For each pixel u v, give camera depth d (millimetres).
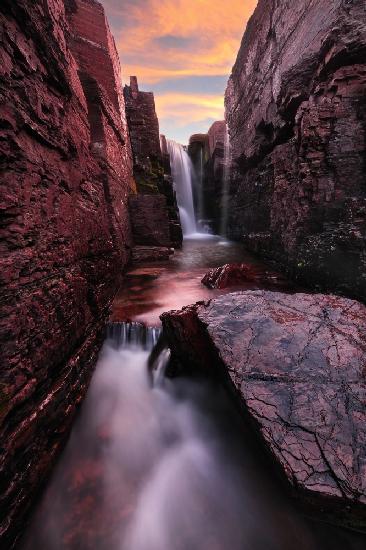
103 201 6996
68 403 3576
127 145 13727
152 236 13281
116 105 10297
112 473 3459
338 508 2426
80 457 3656
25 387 2594
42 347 2984
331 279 6855
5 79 2562
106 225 7039
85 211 5090
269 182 12742
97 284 5512
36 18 3104
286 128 10898
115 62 11078
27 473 2586
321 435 2773
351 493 2344
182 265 12203
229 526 2889
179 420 4375
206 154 25250
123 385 5051
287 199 9469
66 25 5410
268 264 11523
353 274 6199
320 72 7949
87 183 5547
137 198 12891
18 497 2432
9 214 2496
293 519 2789
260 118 13039
